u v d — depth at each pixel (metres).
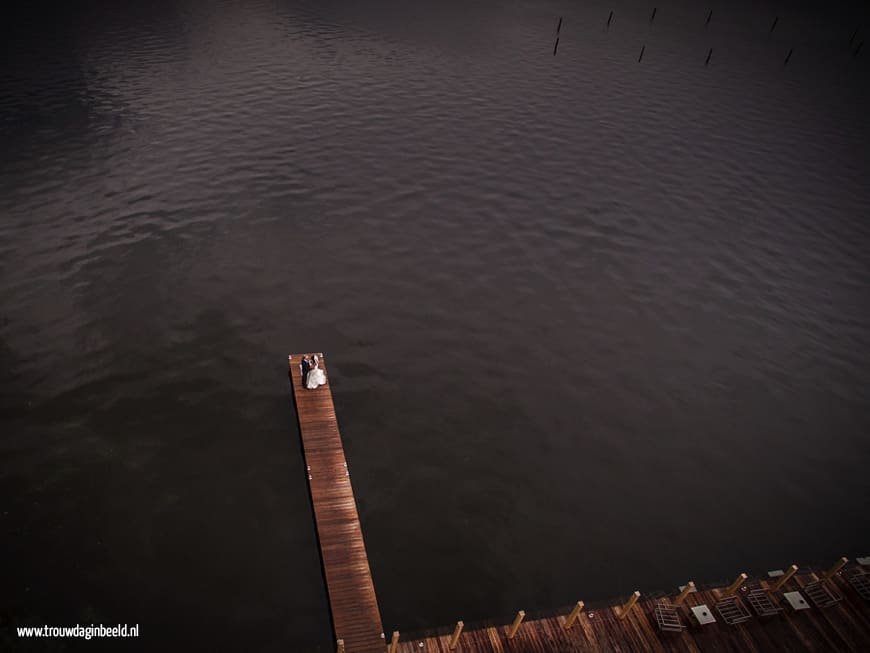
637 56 67.44
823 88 61.50
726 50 71.88
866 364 26.81
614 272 31.30
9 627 14.94
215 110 44.03
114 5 66.44
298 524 18.20
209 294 26.89
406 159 40.28
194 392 22.20
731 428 23.06
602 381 24.64
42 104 42.19
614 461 21.31
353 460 20.38
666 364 25.80
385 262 30.30
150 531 17.50
